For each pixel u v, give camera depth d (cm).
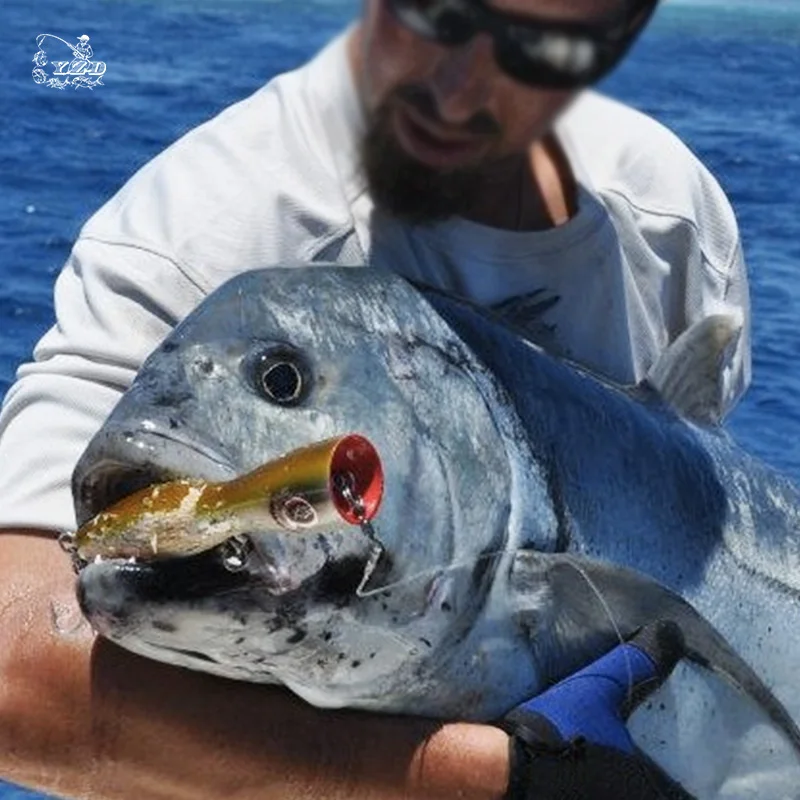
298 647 123
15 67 651
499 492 132
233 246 140
